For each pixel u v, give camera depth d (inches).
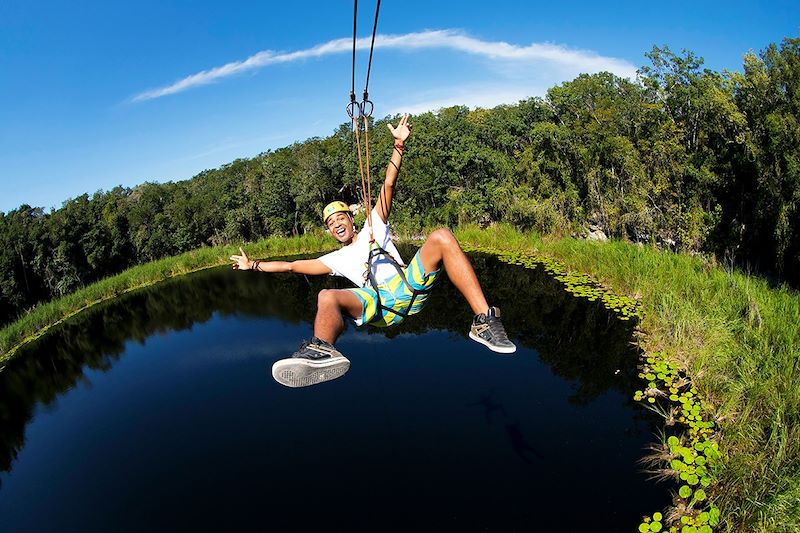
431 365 319.9
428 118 1035.3
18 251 1556.3
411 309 115.6
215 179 2048.5
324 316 103.7
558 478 202.8
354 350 359.6
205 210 1674.5
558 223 640.4
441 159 857.5
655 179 563.8
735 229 500.7
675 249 558.9
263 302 561.0
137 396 347.9
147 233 1850.4
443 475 210.5
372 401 280.7
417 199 889.5
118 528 208.5
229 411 299.0
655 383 269.7
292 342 417.1
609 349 317.4
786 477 177.9
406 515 189.2
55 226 1657.2
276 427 268.5
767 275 464.8
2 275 1488.7
